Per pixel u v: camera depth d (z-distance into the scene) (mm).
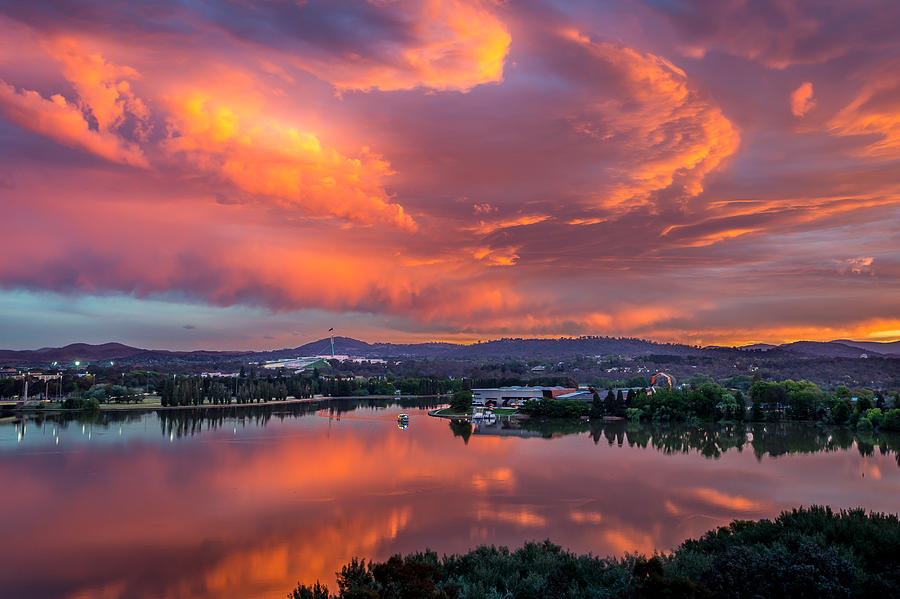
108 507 126375
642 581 56750
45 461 183750
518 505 123375
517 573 66375
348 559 93188
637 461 178625
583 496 131125
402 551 95812
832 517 78250
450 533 104625
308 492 138250
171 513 121125
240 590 82250
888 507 120375
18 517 118688
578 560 71562
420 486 143625
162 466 174500
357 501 128875
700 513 116062
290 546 99875
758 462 176500
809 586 54188
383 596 52062
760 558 58469
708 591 54469
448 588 53812
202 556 95875
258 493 138000
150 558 95312
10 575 88625
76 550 99188
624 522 109938
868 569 62750
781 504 123438
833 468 165625
